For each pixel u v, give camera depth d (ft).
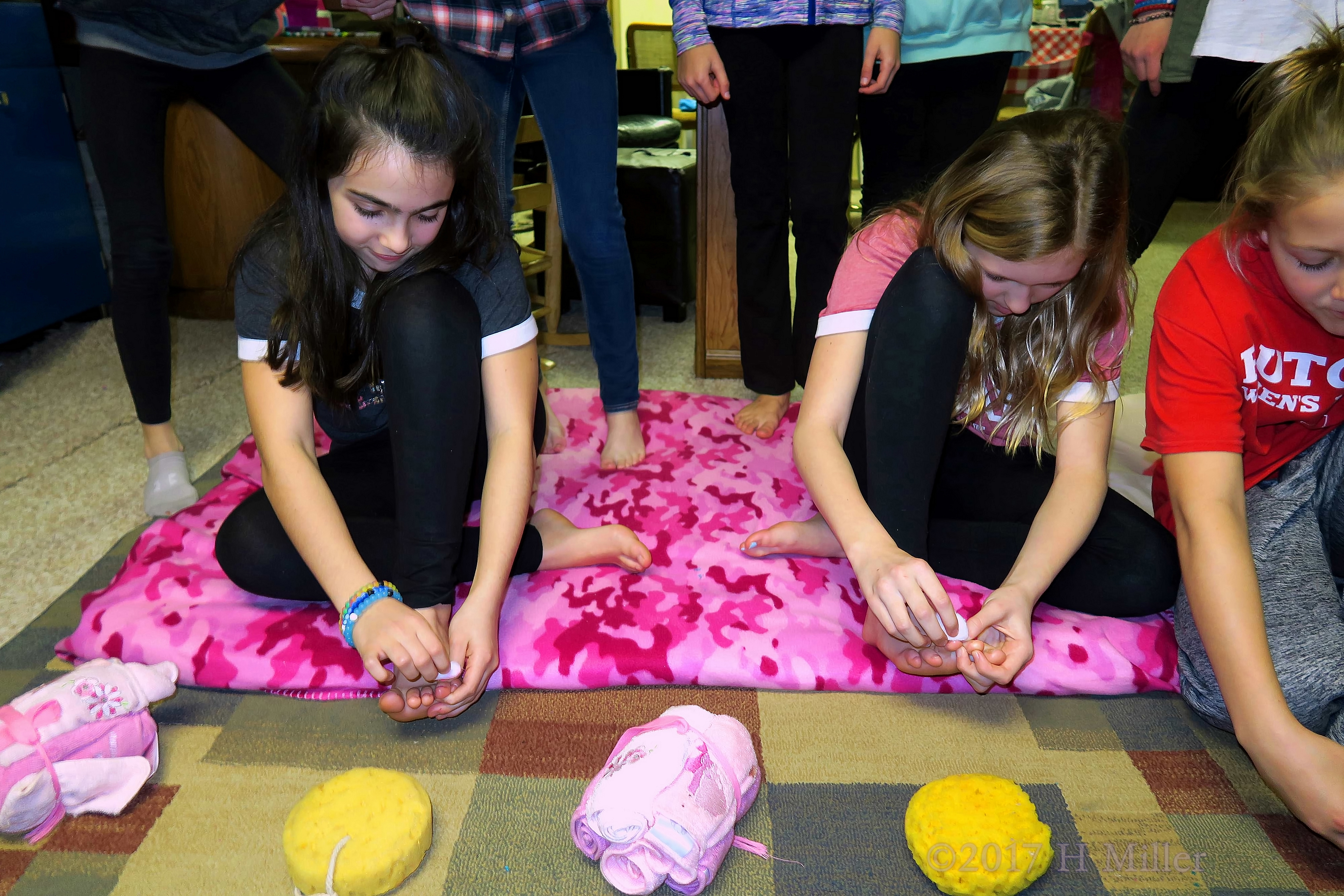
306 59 7.88
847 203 5.14
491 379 3.49
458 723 3.33
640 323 8.27
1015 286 3.07
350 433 3.92
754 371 5.53
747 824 2.88
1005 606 3.15
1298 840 2.85
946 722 3.34
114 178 4.61
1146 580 3.57
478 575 3.29
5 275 6.98
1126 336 3.47
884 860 2.76
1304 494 3.31
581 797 2.98
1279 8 4.10
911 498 3.24
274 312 3.32
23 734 2.77
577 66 4.50
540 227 8.48
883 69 4.95
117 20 4.41
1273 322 3.05
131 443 5.84
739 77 4.94
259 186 8.02
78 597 4.12
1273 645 2.95
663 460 5.12
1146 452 5.01
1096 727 3.33
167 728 3.30
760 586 3.96
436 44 3.39
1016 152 2.96
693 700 3.44
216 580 3.97
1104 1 10.55
